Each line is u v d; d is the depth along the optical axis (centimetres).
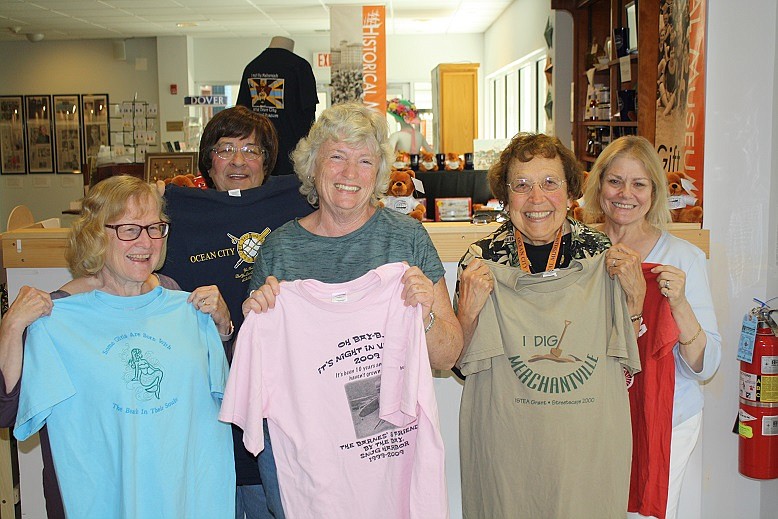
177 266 210
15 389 163
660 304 197
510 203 192
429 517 170
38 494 267
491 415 188
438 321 178
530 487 184
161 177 455
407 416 173
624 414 188
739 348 264
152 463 167
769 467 260
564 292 185
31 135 1188
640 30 395
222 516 180
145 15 933
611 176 210
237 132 231
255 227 215
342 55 640
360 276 179
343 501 174
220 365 179
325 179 177
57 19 956
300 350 172
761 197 270
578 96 605
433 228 257
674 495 216
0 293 261
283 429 173
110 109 1180
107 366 165
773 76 266
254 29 1090
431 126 1212
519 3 875
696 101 273
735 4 264
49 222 305
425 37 1218
